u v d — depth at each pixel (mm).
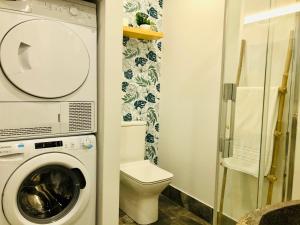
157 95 2889
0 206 1331
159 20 2814
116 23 1653
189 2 2449
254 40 1656
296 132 1581
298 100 1566
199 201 2326
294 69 1567
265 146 1632
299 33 1535
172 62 2691
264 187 1664
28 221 1409
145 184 1983
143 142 2570
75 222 1607
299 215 754
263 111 1624
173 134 2693
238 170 1689
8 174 1335
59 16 1483
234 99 1607
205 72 2273
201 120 2322
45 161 1429
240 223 637
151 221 2182
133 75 2695
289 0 1554
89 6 1607
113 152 1702
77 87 1567
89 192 1635
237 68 1626
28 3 1378
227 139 1614
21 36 1351
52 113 1493
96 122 1695
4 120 1340
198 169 2359
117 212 1757
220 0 2117
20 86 1362
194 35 2393
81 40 1569
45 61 1434
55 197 1599
